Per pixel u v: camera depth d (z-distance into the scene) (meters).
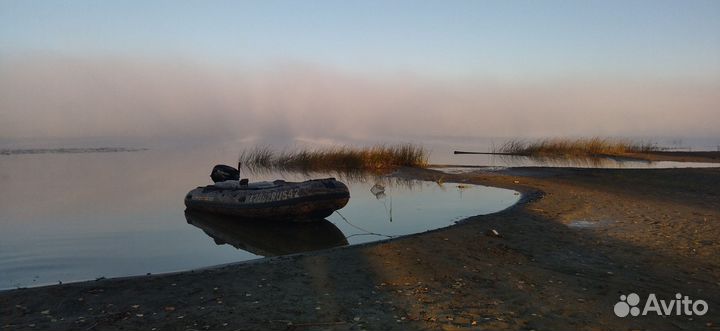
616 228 9.23
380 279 6.00
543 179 18.92
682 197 13.67
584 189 15.55
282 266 6.57
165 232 10.46
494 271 6.37
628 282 5.94
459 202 13.87
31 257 8.27
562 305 5.11
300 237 9.94
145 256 8.38
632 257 7.14
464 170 23.98
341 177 22.06
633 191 15.04
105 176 23.47
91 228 10.80
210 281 5.90
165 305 5.07
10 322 4.63
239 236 10.05
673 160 31.73
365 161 26.64
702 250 7.52
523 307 5.05
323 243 9.33
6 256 8.30
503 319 4.71
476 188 16.97
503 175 20.81
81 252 8.65
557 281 5.95
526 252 7.42
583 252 7.44
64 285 5.74
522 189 16.12
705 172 20.36
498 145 54.12
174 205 14.14
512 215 10.41
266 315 4.79
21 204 14.28
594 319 4.73
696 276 6.21
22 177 23.00
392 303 5.14
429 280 5.97
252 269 6.43
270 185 12.15
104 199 15.34
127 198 15.60
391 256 7.06
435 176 21.14
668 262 6.86
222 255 8.45
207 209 12.57
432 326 4.52
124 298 5.29
